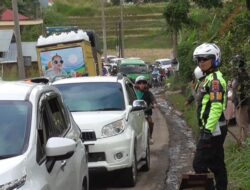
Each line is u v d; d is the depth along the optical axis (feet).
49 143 22.29
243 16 77.15
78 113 43.27
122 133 41.91
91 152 40.91
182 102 115.14
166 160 55.57
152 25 384.06
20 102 23.75
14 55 169.17
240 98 51.90
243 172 40.86
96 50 119.34
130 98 47.62
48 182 21.44
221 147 32.48
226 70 62.69
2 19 241.14
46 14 311.68
